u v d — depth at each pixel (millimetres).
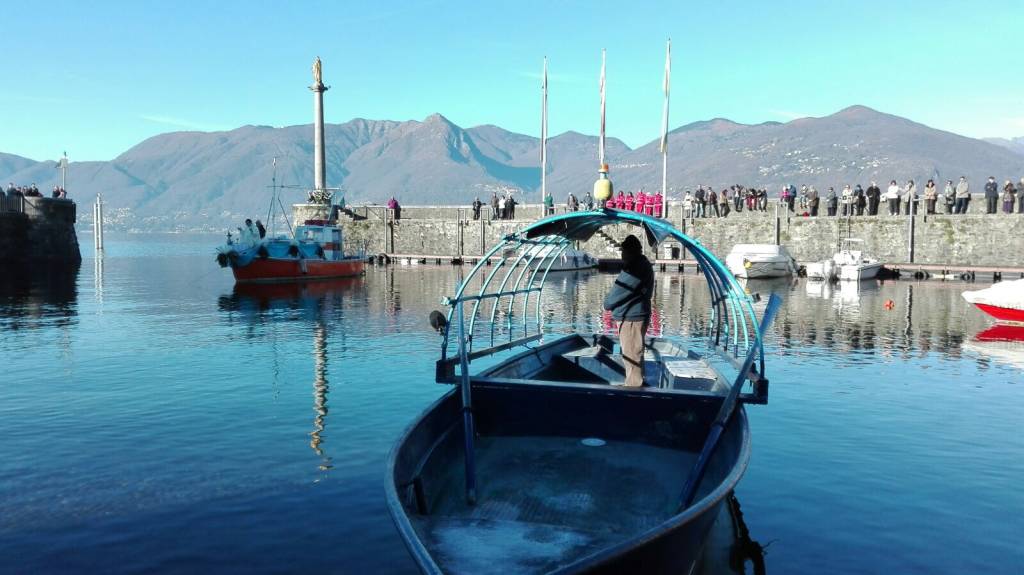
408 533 4859
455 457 7828
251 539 6996
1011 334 20828
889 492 8266
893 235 43625
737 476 5855
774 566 6480
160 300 31094
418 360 16594
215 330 21703
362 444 10016
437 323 9211
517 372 10594
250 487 8359
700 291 35312
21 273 47344
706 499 5266
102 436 10406
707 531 5840
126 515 7566
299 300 31156
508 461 7840
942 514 7652
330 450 9750
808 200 47344
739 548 6836
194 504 7859
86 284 40375
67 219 55594
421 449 7039
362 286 38500
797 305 28609
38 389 13461
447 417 8008
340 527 7273
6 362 16266
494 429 8727
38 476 8742
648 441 8328
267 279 40094
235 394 13055
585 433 8508
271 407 12086
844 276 39562
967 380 14406
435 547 5551
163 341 19469
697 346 18688
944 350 18109
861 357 17047
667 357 12391
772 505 7891
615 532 6164
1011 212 41094
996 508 7801
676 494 6996
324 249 43656
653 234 9398
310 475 8773
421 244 59844
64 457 9461
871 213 45031
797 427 10969
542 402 8586
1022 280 22281
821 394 13156
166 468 9023
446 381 8984
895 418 11484
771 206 47625
